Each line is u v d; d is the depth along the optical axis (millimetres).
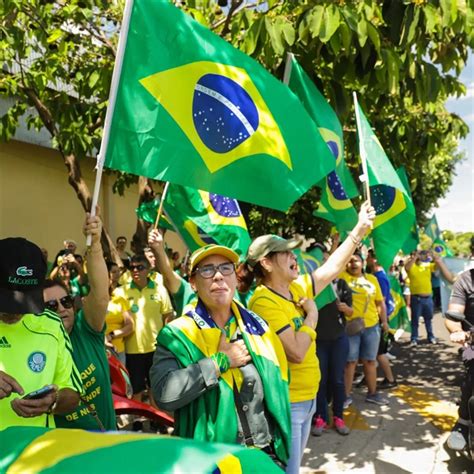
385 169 4648
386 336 7555
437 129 7445
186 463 1451
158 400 2580
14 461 1501
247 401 2643
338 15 4297
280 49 4375
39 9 5930
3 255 2363
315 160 3498
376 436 5703
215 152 3182
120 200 14570
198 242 4590
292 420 3326
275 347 2859
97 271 2842
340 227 4699
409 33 4547
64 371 2580
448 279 7262
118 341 6109
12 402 2252
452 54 5465
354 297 6664
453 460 5082
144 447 1509
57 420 2787
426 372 8570
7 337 2420
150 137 2998
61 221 12461
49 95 7789
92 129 7512
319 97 4625
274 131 3365
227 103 3229
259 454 1605
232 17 5816
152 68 3010
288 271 3363
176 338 2686
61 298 2947
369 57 4855
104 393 2992
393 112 7336
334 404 5801
